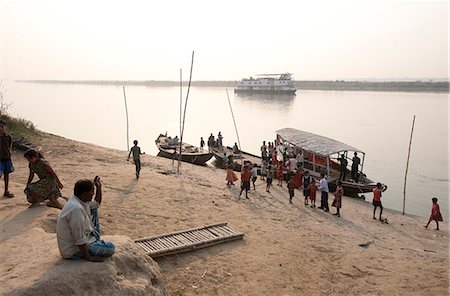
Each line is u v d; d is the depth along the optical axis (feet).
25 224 24.40
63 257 18.19
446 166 96.27
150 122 178.81
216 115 217.56
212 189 54.34
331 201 60.64
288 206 52.16
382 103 346.33
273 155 77.77
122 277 18.88
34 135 70.33
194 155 86.89
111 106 272.31
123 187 46.88
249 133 150.92
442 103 343.05
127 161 66.18
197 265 29.32
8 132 64.03
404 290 28.84
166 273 27.55
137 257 20.80
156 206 41.39
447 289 29.37
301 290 27.45
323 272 30.76
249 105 303.48
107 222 34.96
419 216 59.26
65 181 45.70
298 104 324.60
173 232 33.58
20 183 39.04
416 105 319.06
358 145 125.29
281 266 30.81
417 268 33.53
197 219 39.34
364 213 55.83
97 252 18.40
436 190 76.28
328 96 510.17
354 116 220.64
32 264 17.79
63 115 199.11
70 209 17.60
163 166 69.36
